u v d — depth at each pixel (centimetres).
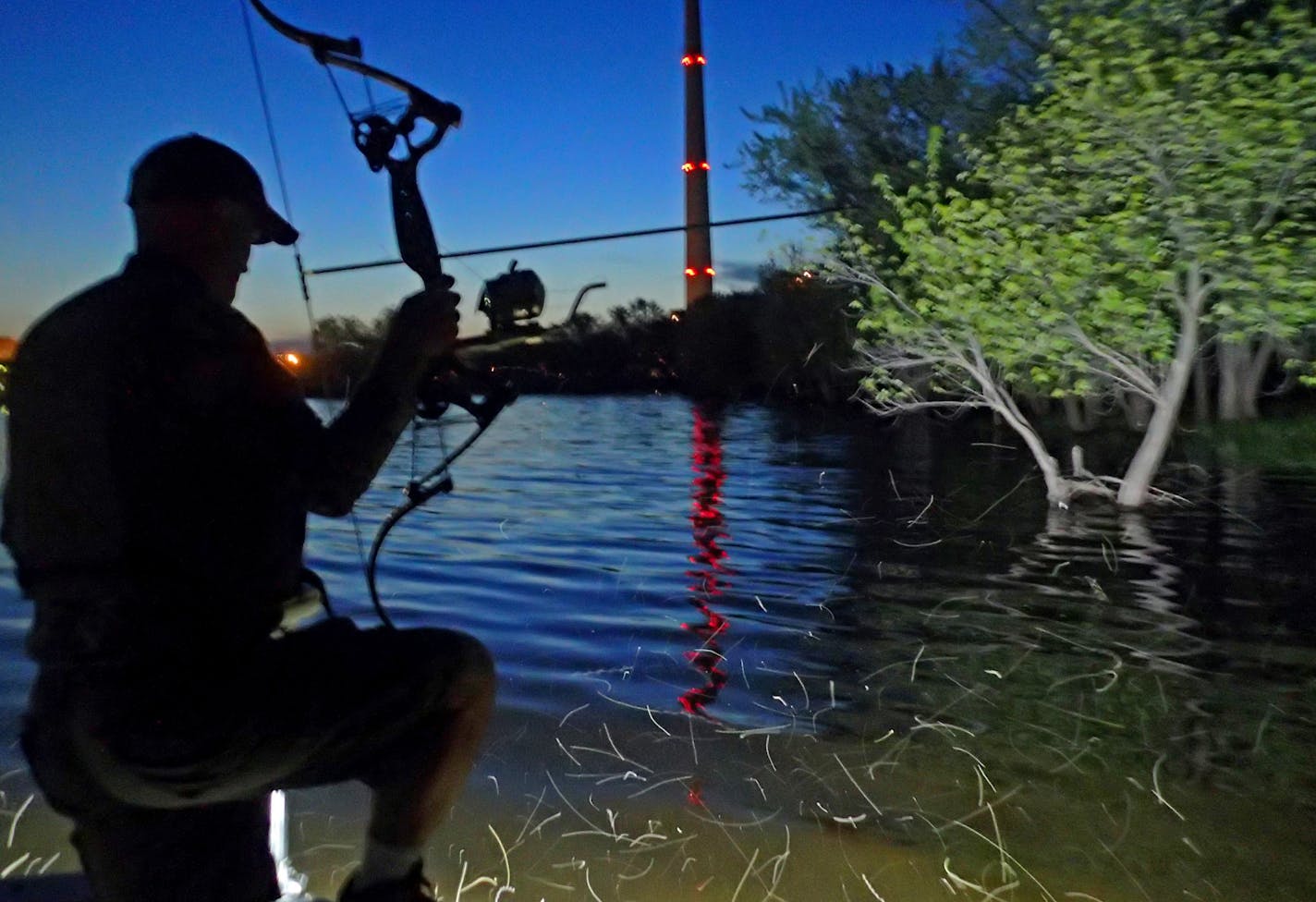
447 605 980
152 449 189
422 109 239
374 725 203
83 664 187
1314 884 452
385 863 215
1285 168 1160
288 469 202
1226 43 1240
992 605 967
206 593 194
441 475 260
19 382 194
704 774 569
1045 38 1507
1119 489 1603
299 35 241
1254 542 1259
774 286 3150
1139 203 1292
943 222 1381
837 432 3041
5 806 499
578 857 468
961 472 2025
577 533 1374
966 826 506
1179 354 1429
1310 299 1229
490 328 256
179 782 190
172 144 209
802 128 1839
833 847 483
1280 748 613
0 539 200
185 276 204
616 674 759
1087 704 692
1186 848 491
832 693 712
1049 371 1485
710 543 1296
